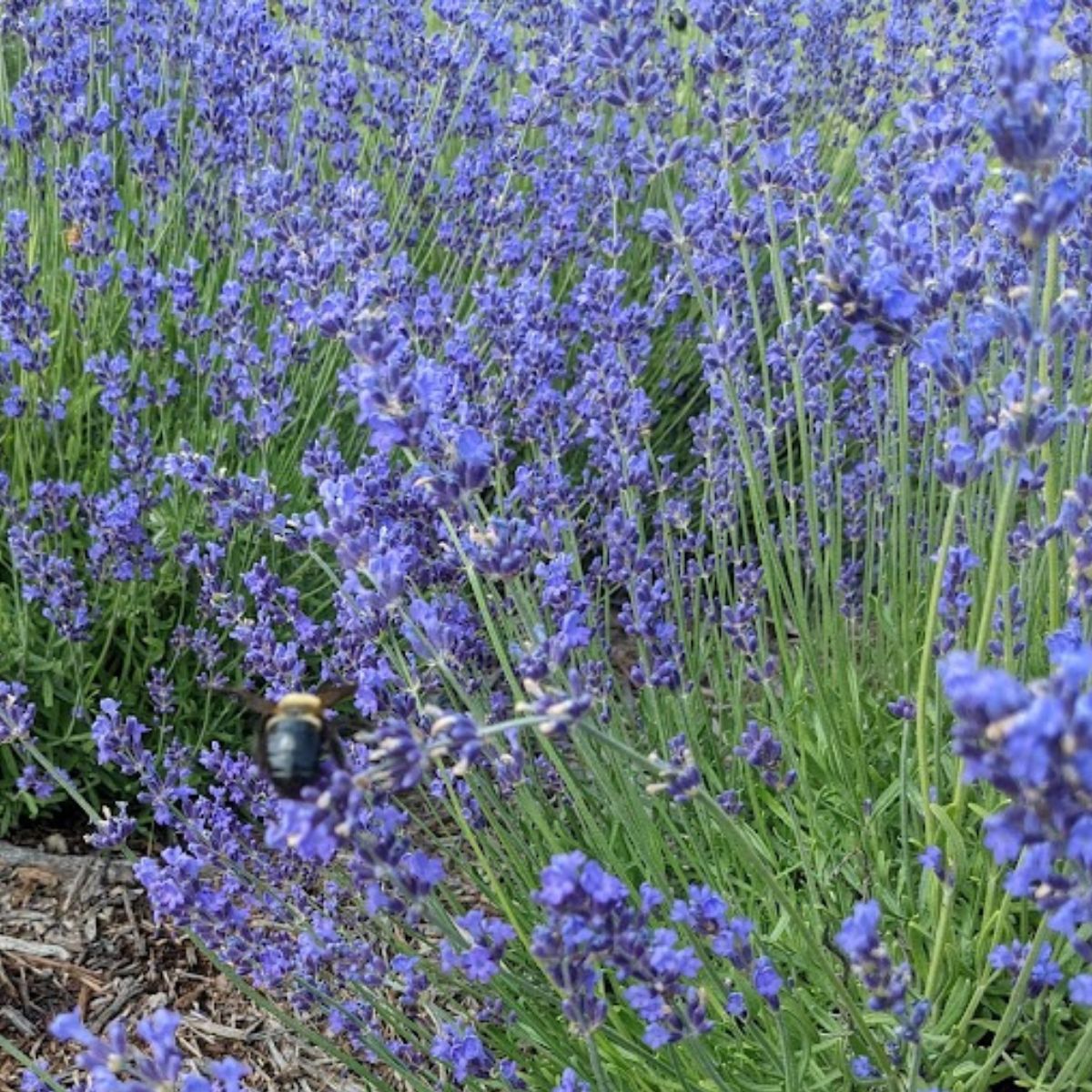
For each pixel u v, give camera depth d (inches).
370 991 23.2
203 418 33.4
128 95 36.0
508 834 24.1
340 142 36.4
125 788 28.2
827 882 23.8
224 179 35.0
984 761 15.2
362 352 19.7
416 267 36.5
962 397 20.6
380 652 26.3
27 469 31.2
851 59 43.0
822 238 19.6
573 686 17.9
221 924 21.9
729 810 23.3
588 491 28.8
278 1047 25.0
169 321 34.6
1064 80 24.6
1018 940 21.6
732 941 19.4
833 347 26.7
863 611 29.3
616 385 25.1
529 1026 22.6
